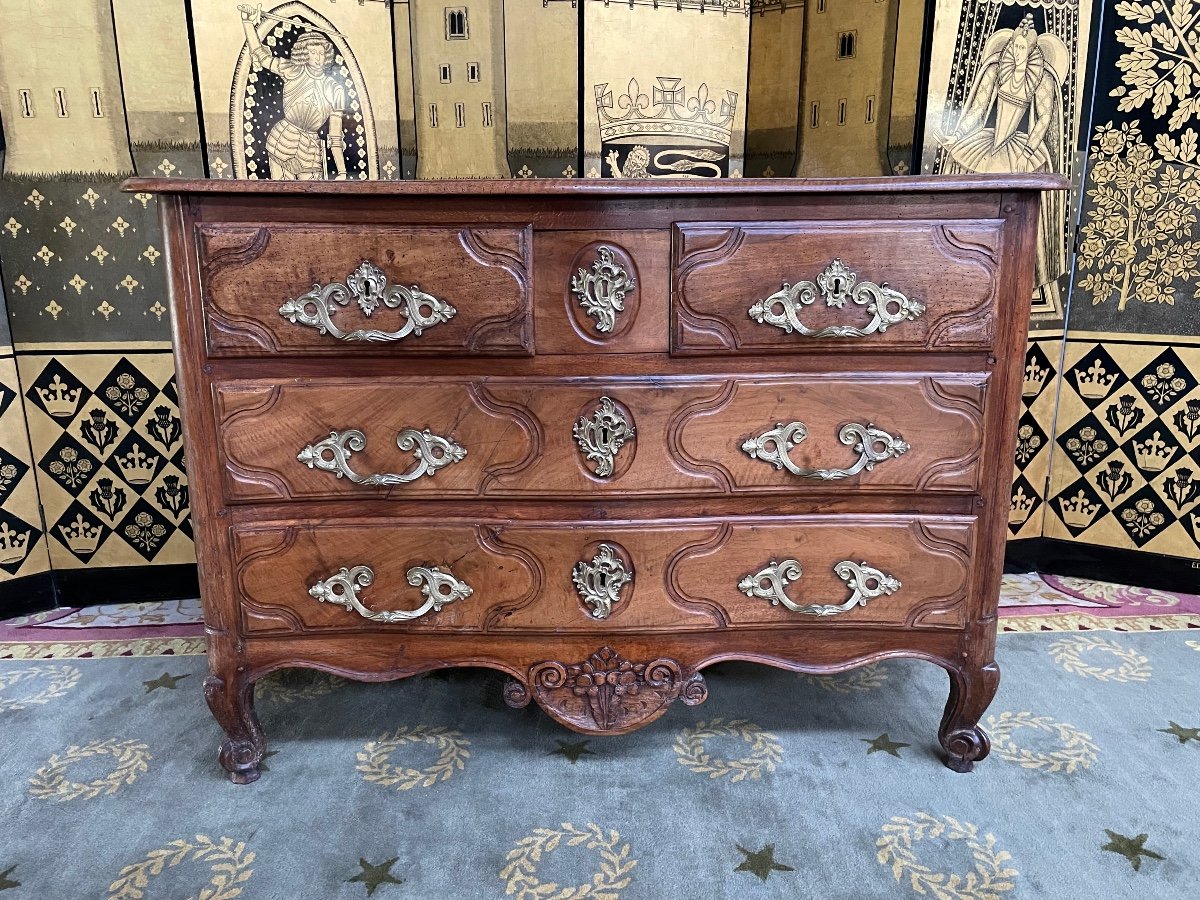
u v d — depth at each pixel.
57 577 1.94
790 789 1.29
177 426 1.90
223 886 1.08
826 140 1.87
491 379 1.14
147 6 1.65
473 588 1.21
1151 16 1.78
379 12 1.72
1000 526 1.20
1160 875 1.10
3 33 1.64
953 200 1.10
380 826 1.20
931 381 1.15
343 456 1.15
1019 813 1.22
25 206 1.74
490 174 1.81
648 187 1.05
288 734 1.45
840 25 1.79
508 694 1.27
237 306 1.10
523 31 1.74
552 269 1.11
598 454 1.15
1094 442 2.03
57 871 1.11
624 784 1.30
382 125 1.77
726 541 1.20
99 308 1.81
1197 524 1.96
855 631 1.25
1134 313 1.92
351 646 1.25
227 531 1.18
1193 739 1.41
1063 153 1.89
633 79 1.79
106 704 1.53
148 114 1.71
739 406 1.15
